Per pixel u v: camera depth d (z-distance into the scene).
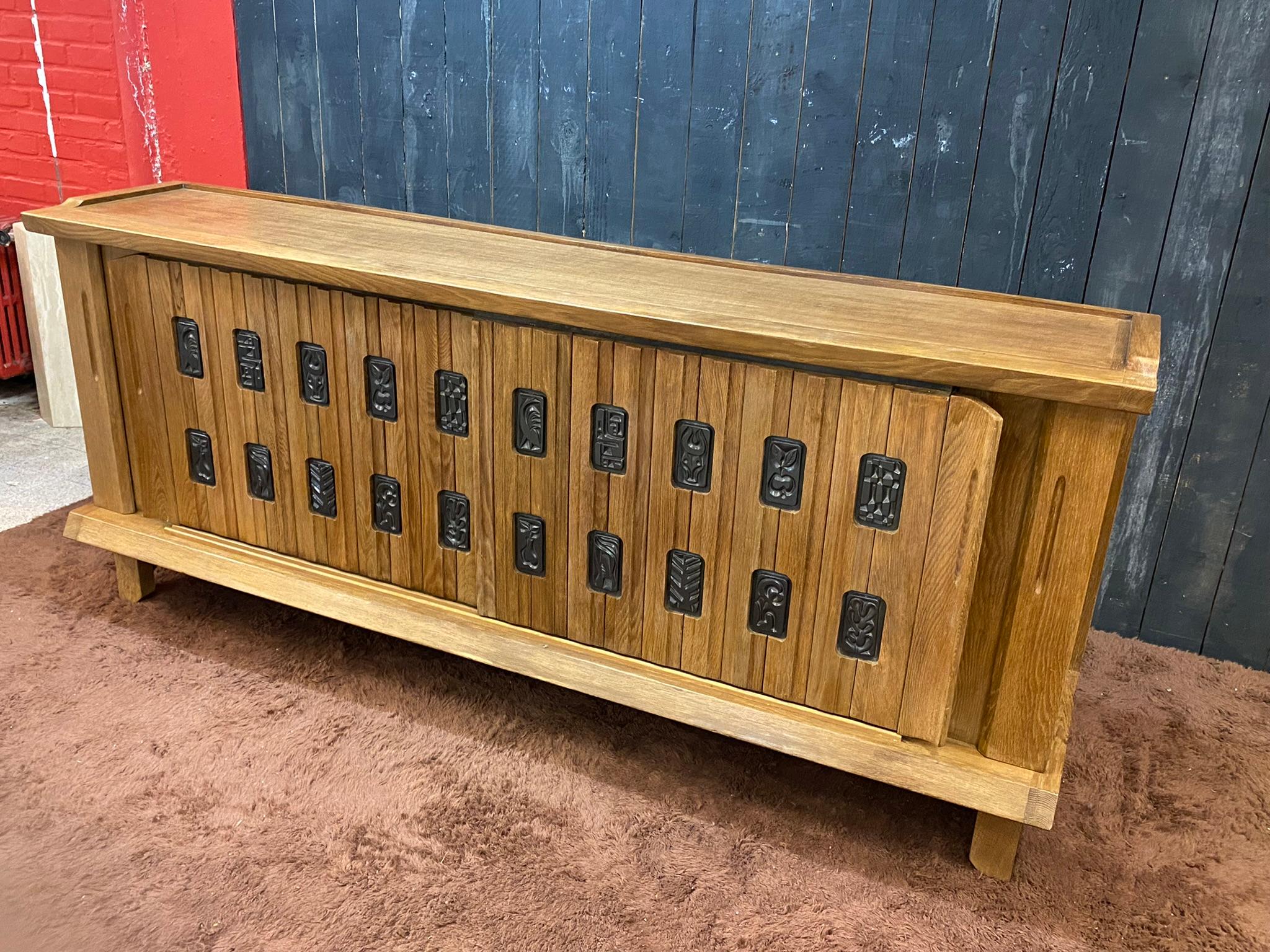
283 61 2.83
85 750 1.98
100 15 3.15
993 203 2.27
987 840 1.80
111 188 3.39
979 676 1.75
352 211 2.40
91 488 2.99
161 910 1.65
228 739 2.03
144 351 2.22
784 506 1.75
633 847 1.84
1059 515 1.59
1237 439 2.28
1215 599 2.42
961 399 1.58
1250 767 2.11
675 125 2.45
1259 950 1.68
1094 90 2.13
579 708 2.19
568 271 1.98
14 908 1.64
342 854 1.78
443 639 2.08
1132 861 1.86
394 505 2.10
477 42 2.58
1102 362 1.58
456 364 1.93
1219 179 2.12
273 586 2.22
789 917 1.71
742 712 1.86
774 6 2.28
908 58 2.22
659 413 1.77
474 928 1.65
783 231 2.44
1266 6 1.99
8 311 3.41
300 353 2.06
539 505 1.93
